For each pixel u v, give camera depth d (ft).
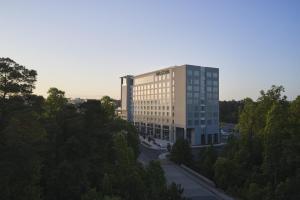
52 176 135.23
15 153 107.04
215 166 213.25
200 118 441.68
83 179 142.82
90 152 168.86
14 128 108.99
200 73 442.91
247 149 218.18
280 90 226.17
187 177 237.25
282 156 171.32
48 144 150.30
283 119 183.83
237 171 201.87
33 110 128.57
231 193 192.65
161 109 498.28
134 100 608.60
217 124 458.91
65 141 165.78
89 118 186.91
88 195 127.65
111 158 182.91
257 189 169.89
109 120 229.86
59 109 189.37
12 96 129.08
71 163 145.48
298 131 177.37
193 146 424.05
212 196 189.06
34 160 114.11
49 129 159.12
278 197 154.81
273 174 180.04
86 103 204.95
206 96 449.48
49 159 149.07
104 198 128.26
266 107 223.71
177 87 449.06
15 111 119.14
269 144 180.24
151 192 148.87
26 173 111.34
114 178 149.48
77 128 170.30
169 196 151.64
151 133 533.96
